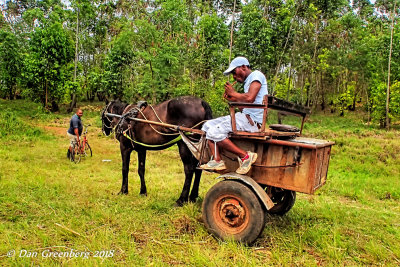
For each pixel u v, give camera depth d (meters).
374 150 10.98
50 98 25.86
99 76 27.44
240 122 3.84
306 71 29.09
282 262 3.33
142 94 22.84
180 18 21.52
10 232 3.95
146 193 5.95
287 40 21.77
